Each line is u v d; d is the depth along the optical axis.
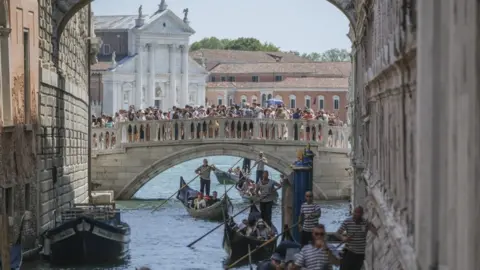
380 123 19.22
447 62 8.03
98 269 29.52
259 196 35.00
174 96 132.25
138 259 32.03
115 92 126.19
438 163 8.38
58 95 35.28
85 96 45.81
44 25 32.53
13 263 24.22
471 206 7.04
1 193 25.64
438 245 8.32
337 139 52.16
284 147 53.66
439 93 8.37
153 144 53.47
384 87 17.52
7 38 26.72
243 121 54.19
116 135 53.22
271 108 59.88
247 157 54.25
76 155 41.16
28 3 29.30
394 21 14.48
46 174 32.66
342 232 20.81
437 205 8.39
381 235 17.05
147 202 52.59
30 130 29.33
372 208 21.31
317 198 52.25
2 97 26.62
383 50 17.58
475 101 6.96
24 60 29.36
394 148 15.05
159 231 39.97
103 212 32.00
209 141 54.16
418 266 9.26
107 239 29.69
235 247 29.84
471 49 7.04
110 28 130.38
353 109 39.84
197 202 45.03
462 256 7.23
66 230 29.30
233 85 133.62
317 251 18.64
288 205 30.14
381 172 18.84
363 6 26.84
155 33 129.50
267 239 30.02
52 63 33.88
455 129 7.54
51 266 29.45
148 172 53.66
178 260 31.91
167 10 130.50
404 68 12.67
